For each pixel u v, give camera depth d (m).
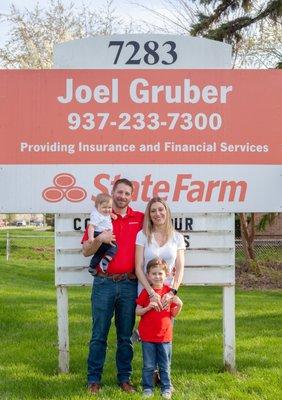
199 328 10.50
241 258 24.09
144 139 7.49
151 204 6.63
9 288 15.62
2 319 11.02
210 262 7.54
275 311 12.66
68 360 7.57
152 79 7.51
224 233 7.54
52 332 10.05
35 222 64.75
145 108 7.50
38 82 7.50
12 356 8.43
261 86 7.55
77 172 7.48
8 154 7.48
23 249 27.77
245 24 19.62
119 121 7.50
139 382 7.13
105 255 6.58
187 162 7.51
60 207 7.48
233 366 7.59
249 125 7.53
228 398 6.44
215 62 7.55
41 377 7.34
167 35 7.53
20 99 7.50
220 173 7.52
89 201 7.48
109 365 8.01
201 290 16.62
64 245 7.49
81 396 6.49
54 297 14.06
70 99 7.50
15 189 7.48
